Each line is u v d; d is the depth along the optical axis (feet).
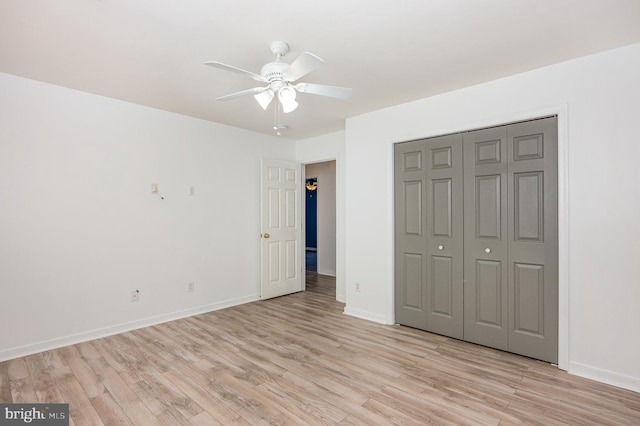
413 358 9.04
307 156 16.92
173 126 12.47
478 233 9.96
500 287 9.53
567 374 8.11
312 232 35.06
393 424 6.19
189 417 6.37
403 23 6.55
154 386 7.50
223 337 10.57
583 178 8.05
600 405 6.79
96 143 10.57
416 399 7.03
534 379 7.87
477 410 6.63
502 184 9.49
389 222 11.87
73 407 6.68
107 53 7.78
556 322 8.55
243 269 14.89
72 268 10.05
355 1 5.81
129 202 11.29
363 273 12.66
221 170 14.06
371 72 8.89
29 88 9.34
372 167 12.37
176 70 8.73
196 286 13.14
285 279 16.35
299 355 9.21
